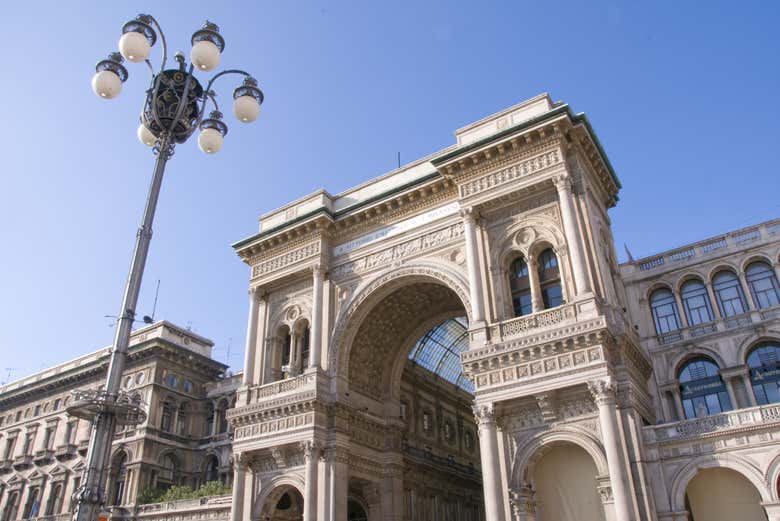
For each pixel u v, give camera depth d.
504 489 28.02
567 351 28.30
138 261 16.69
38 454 67.00
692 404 37.12
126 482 56.66
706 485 27.31
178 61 19.36
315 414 35.84
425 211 38.50
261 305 43.06
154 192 17.66
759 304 37.09
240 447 37.94
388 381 42.66
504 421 29.50
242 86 19.70
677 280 40.00
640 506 25.30
